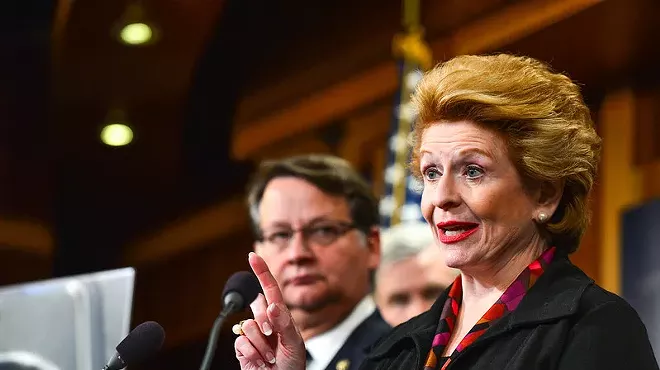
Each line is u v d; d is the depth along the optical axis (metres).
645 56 6.72
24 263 11.19
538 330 2.80
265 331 3.22
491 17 7.31
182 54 9.39
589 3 6.78
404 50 7.25
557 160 2.95
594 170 3.04
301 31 8.98
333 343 4.77
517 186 2.96
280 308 3.19
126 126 10.55
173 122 10.40
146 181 10.82
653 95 6.66
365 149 8.31
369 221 5.04
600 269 6.55
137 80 9.90
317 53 8.82
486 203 2.94
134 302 10.62
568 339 2.77
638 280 6.40
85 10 8.77
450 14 7.56
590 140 3.02
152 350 3.46
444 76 3.03
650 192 6.49
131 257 10.89
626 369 2.71
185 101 10.13
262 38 9.29
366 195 5.05
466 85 2.97
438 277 5.14
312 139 8.76
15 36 10.66
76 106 10.47
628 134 6.69
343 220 4.94
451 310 3.10
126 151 10.72
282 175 5.03
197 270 10.12
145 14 8.85
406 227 5.32
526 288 2.93
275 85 9.20
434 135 3.01
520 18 7.16
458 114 2.99
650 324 6.29
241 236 9.63
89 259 11.05
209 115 9.96
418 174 3.17
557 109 2.98
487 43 7.34
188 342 10.09
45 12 10.45
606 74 6.87
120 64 9.61
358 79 8.43
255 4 9.27
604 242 6.57
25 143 11.09
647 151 6.58
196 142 10.19
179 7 8.73
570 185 3.01
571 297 2.83
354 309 4.87
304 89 8.90
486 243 2.96
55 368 4.10
